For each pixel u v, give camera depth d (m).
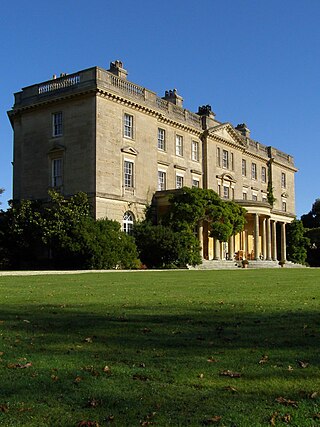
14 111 46.28
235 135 60.66
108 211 41.75
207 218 46.41
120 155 43.50
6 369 6.43
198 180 54.38
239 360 6.71
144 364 6.54
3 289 17.42
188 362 6.62
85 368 6.40
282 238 62.12
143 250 41.94
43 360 6.84
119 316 10.57
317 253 71.94
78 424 4.62
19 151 47.44
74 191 42.00
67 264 37.84
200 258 43.88
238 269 41.62
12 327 9.32
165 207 47.12
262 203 53.94
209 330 8.89
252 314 10.84
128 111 44.84
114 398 5.27
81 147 41.97
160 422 4.61
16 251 40.56
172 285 19.44
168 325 9.42
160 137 49.72
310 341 7.90
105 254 37.12
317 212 96.38
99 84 41.44
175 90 55.12
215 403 5.09
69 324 9.59
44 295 15.23
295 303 12.90
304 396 5.29
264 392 5.41
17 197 47.12
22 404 5.14
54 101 43.62
